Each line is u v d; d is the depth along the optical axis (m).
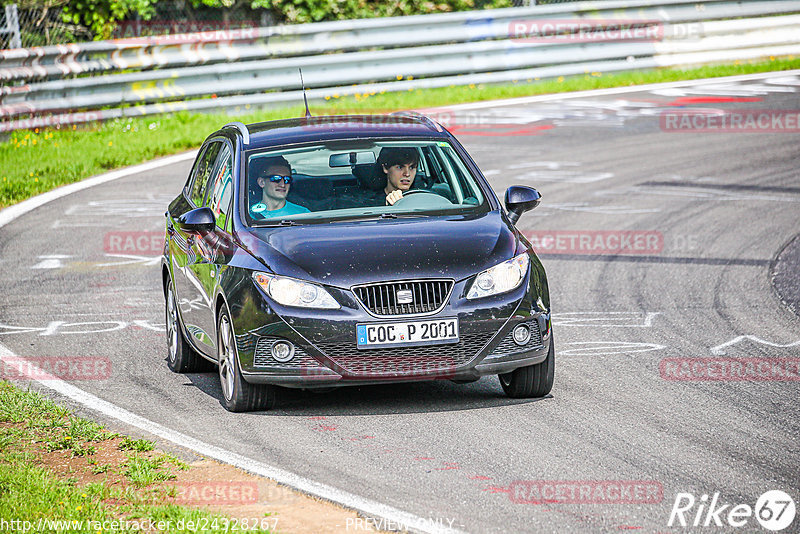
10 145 69.06
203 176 31.56
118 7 93.31
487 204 28.11
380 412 25.55
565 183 59.38
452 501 19.56
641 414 24.91
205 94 80.44
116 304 38.53
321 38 84.88
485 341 24.84
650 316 35.28
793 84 89.00
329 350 24.44
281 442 23.36
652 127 74.88
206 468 21.62
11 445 23.17
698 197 55.28
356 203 27.73
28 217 53.75
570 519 18.62
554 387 27.48
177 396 27.52
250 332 24.78
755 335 32.50
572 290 39.31
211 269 26.92
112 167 66.31
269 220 27.08
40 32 88.50
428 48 87.56
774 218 50.06
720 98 84.38
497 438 23.31
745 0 97.62
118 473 21.31
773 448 22.33
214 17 98.81
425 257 25.06
